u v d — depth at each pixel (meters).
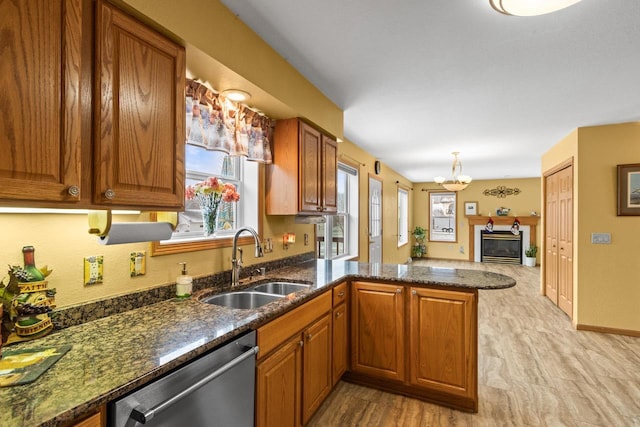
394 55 2.11
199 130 1.77
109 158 1.08
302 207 2.46
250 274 2.40
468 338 2.12
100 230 1.22
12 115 0.84
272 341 1.56
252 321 1.40
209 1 1.51
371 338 2.43
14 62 0.85
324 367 2.11
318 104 2.63
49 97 0.92
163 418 1.01
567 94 2.76
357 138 4.29
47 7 0.91
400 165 6.48
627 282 3.57
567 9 1.63
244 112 2.16
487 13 1.67
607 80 2.48
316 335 2.00
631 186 3.54
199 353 1.12
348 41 1.95
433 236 9.46
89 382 0.87
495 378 2.59
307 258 3.26
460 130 3.89
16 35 0.85
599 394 2.35
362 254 4.92
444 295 2.19
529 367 2.77
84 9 1.04
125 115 1.15
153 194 1.25
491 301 4.86
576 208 3.78
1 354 0.98
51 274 1.25
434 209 9.47
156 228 1.42
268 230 2.62
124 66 1.15
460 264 8.55
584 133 3.73
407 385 2.32
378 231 5.83
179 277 1.74
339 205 4.52
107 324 1.33
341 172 4.53
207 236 2.12
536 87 2.62
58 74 0.94
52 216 1.25
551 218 4.86
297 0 1.57
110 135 1.09
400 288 2.32
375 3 1.60
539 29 1.81
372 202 5.50
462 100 2.90
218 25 1.56
